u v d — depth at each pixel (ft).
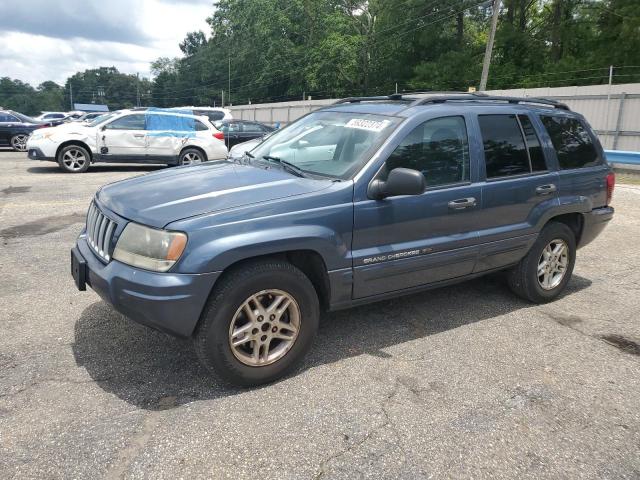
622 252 23.31
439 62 132.77
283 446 9.29
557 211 15.98
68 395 10.65
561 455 9.35
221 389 11.05
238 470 8.66
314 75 168.35
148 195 11.57
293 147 14.34
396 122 13.08
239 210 10.66
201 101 298.15
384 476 8.64
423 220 13.03
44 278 17.53
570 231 16.84
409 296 16.89
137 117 46.62
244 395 10.87
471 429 9.96
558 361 12.84
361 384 11.44
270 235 10.71
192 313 10.18
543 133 16.02
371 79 168.35
